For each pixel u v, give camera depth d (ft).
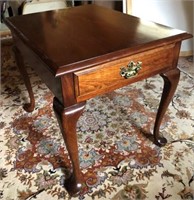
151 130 4.07
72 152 2.71
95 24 3.14
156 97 4.94
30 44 2.63
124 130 4.09
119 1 7.43
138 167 3.41
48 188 3.19
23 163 3.56
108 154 3.65
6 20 3.58
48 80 2.63
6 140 3.99
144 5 5.79
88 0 8.03
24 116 4.55
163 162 3.46
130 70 2.52
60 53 2.34
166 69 2.88
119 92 5.14
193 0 5.76
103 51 2.32
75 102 2.38
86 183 3.22
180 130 4.02
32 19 3.51
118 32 2.80
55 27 3.11
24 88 5.46
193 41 6.21
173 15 5.96
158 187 3.12
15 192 3.14
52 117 4.51
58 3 6.53
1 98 5.12
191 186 3.11
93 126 4.21
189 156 3.53
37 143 3.91
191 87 5.15
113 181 3.23
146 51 2.51
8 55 6.97
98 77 2.35
